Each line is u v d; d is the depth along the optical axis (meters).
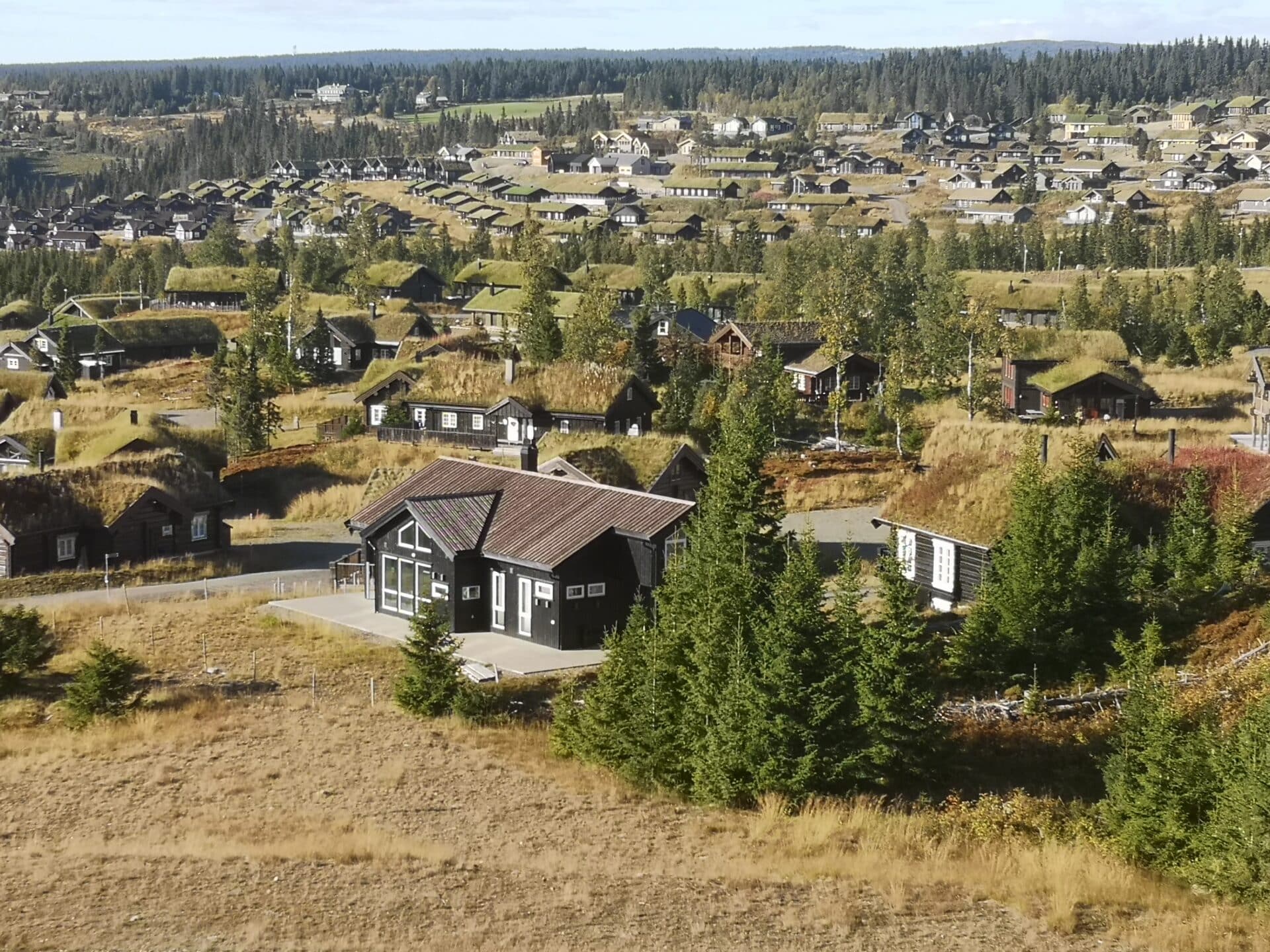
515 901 34.34
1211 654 51.91
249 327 157.62
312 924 32.72
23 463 92.62
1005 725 47.91
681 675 44.44
